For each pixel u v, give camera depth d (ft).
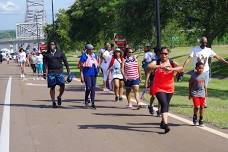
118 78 64.95
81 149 34.32
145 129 42.42
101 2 180.96
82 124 45.75
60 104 61.21
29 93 81.41
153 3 104.73
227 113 50.93
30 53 187.62
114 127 43.78
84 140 37.70
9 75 148.36
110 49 80.74
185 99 65.10
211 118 47.16
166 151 33.14
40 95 77.30
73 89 87.35
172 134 39.65
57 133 41.06
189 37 109.50
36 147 35.32
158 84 40.24
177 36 119.03
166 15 102.17
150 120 47.78
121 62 62.18
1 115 53.06
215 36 97.09
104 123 46.16
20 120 48.98
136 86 56.44
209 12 93.20
